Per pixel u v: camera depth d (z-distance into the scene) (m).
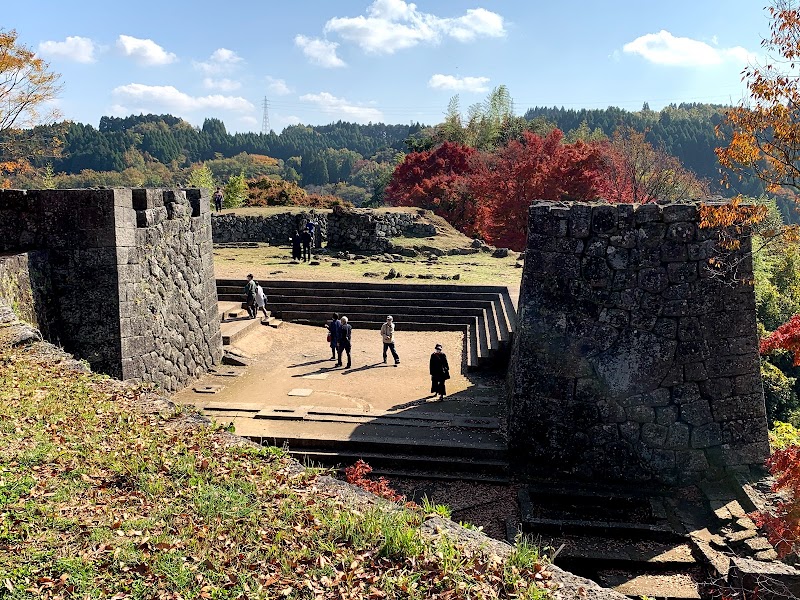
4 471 4.62
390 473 10.68
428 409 13.12
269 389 14.43
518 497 10.05
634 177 38.22
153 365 12.59
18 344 7.76
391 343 16.61
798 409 24.34
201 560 3.85
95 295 11.13
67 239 10.98
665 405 10.69
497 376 15.66
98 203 10.95
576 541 9.00
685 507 9.84
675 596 7.74
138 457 5.06
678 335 10.63
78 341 11.12
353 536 4.19
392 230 31.58
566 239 10.94
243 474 4.99
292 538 4.17
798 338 7.96
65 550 3.81
